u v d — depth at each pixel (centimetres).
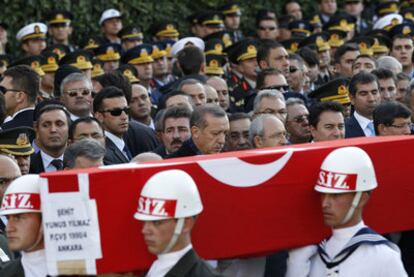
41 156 2231
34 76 2494
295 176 1508
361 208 1505
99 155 1797
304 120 2419
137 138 2538
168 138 2308
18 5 3856
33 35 3656
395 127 2259
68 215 1371
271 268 1562
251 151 1543
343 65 3428
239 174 1477
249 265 1573
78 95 2553
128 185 1381
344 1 4744
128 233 1379
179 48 3650
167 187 1352
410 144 1600
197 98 2709
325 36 3825
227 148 2314
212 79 2958
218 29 4112
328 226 1524
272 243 1493
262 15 4259
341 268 1506
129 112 2727
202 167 1455
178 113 2308
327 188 1481
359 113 2564
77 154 1791
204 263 1393
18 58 3450
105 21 3938
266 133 2095
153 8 4197
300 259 1530
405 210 1593
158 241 1359
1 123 2333
